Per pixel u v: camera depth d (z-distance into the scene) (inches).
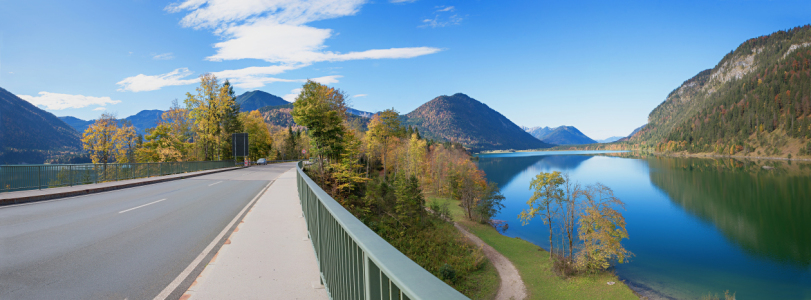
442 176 3186.5
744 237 2144.4
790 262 1652.3
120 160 1734.7
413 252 1305.4
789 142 7509.8
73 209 410.9
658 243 1945.1
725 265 1583.4
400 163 2787.9
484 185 3073.3
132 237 269.1
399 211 1649.9
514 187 4151.1
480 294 1086.4
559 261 1298.0
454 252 1387.8
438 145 4606.3
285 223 321.7
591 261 1250.0
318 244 179.3
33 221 334.6
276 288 158.7
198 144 2037.4
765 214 2795.3
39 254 220.1
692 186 4183.1
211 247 239.1
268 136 3309.5
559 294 1084.5
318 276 175.5
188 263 201.8
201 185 754.2
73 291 157.4
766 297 1253.7
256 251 223.9
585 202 1269.7
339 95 1941.4
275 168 1670.8
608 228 1204.5
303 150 3887.8
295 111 1646.2
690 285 1318.9
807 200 3216.0
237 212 391.5
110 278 175.5
